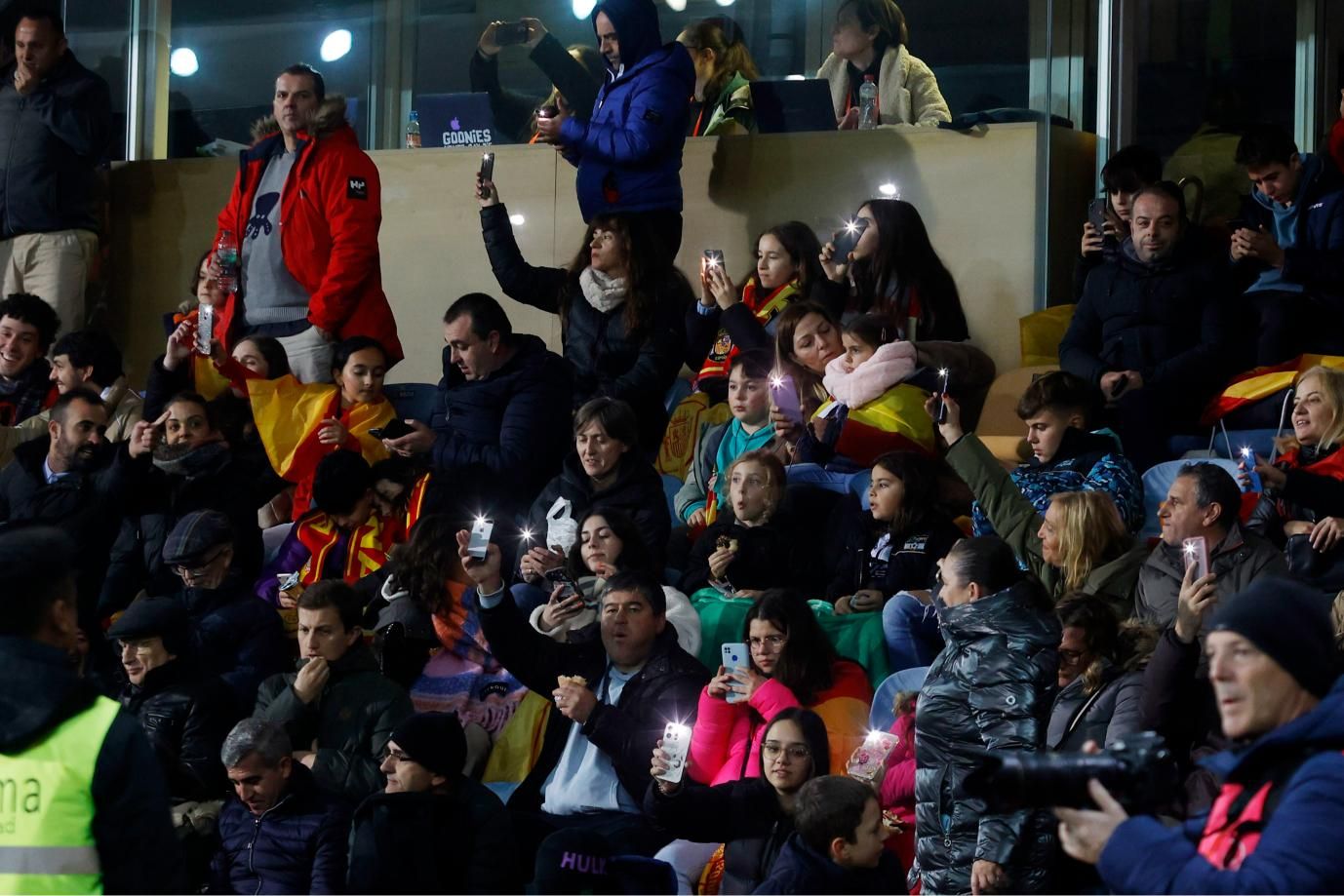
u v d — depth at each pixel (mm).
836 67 15094
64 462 12531
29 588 6355
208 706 10469
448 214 15812
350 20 16406
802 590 11352
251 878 9492
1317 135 15383
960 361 13031
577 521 11727
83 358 13922
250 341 13664
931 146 14555
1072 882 8078
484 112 15750
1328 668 5328
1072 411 11148
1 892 6078
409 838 8875
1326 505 9938
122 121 16719
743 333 13008
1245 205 13516
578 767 10148
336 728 10344
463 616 11148
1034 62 14602
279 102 14594
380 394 13664
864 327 12453
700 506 12602
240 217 14797
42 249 15789
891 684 10078
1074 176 14812
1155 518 11523
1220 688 5383
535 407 12773
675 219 13797
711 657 10969
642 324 13180
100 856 6160
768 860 8977
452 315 12930
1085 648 8672
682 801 9031
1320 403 10695
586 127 13711
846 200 14727
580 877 8438
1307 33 15383
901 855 9203
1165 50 15359
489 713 10938
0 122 15836
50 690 6195
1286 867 4953
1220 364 12266
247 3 16562
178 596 11891
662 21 15578
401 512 12516
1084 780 5270
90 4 16781
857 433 12125
